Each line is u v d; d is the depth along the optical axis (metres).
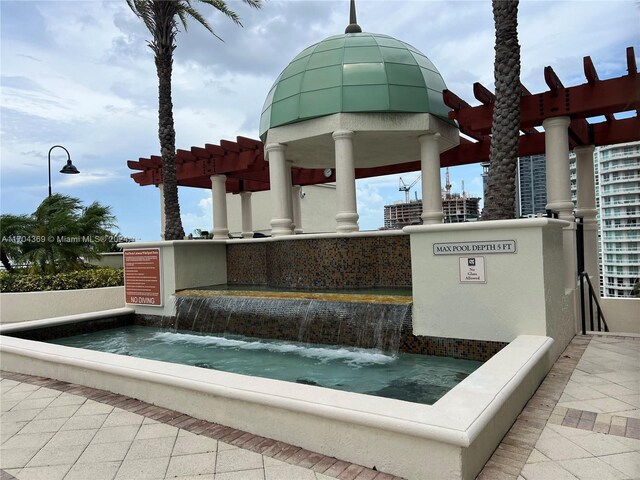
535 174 31.20
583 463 3.39
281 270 10.39
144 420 4.63
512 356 4.67
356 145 11.73
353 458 3.54
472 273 6.04
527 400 4.64
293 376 5.96
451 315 6.23
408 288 8.76
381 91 10.06
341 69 10.35
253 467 3.53
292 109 10.63
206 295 9.55
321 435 3.71
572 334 7.52
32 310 13.60
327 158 13.32
